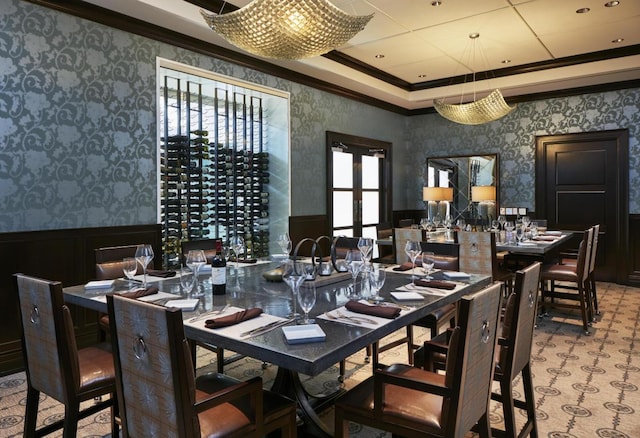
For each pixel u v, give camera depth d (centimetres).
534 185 671
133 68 380
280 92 529
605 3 407
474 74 637
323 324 165
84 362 194
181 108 473
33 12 320
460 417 140
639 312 462
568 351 345
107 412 250
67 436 172
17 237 314
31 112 320
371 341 155
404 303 196
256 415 149
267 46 273
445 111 529
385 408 154
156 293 216
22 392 280
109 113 365
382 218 739
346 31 263
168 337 127
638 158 592
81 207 349
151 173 395
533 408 204
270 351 138
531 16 436
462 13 427
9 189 312
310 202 578
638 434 222
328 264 251
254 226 540
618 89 600
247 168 533
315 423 212
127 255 288
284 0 234
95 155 356
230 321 163
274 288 230
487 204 707
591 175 628
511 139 690
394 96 682
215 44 441
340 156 647
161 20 379
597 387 278
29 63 319
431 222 679
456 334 138
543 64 588
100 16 354
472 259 402
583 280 403
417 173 785
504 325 181
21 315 187
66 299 216
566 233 534
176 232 445
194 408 129
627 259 601
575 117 636
